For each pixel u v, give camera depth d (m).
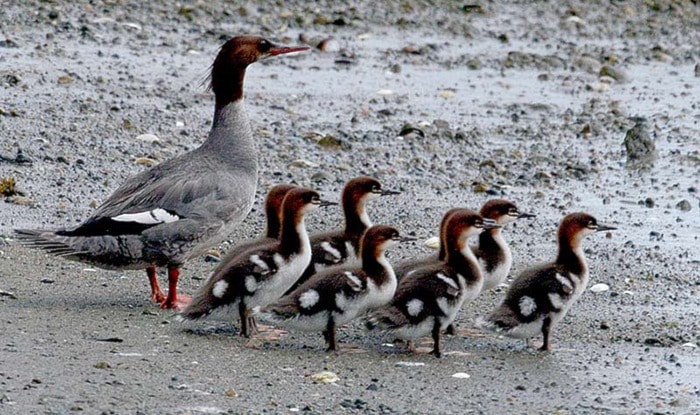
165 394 11.23
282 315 12.90
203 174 14.77
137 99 23.73
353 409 11.17
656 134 23.91
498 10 34.91
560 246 13.67
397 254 16.75
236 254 13.80
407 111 24.64
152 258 14.27
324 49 29.08
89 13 30.45
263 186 19.61
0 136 20.56
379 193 15.01
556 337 13.69
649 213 19.08
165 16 31.19
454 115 24.58
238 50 15.46
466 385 11.98
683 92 27.34
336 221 18.12
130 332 13.09
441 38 31.33
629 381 12.22
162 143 21.25
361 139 22.50
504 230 18.00
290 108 24.31
